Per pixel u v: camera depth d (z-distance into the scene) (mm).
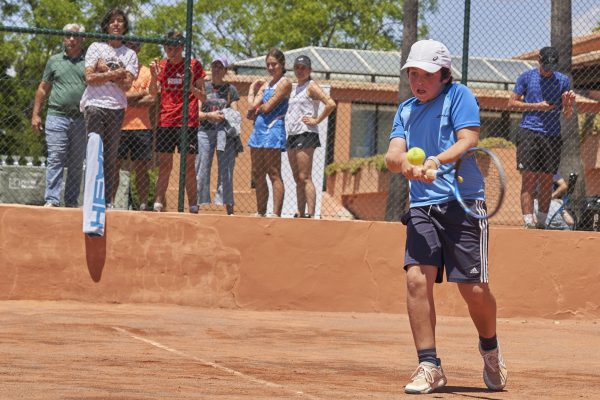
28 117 16172
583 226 15977
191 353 9117
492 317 7086
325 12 39344
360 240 14672
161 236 14188
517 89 15156
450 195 6867
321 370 8195
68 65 14164
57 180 14211
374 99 25391
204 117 14680
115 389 6328
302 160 14492
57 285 13938
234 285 14320
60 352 8664
